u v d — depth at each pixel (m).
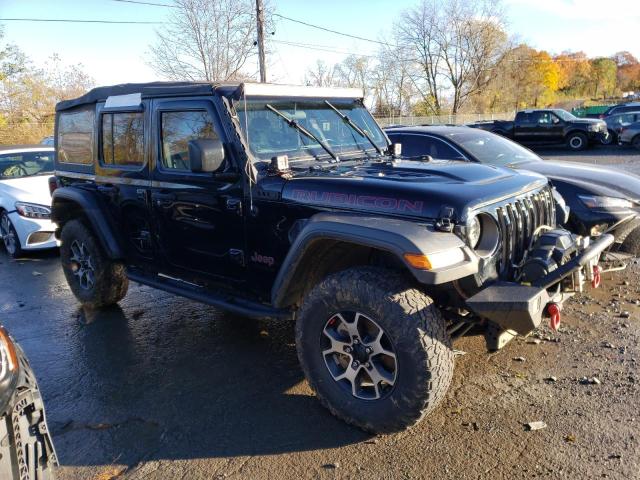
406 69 51.78
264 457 3.00
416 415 2.96
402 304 2.90
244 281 3.92
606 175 6.29
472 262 2.90
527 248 3.45
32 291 6.36
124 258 4.96
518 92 61.25
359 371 3.16
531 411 3.29
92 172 5.08
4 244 8.91
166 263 4.52
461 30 52.03
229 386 3.82
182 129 4.07
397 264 3.35
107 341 4.72
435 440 3.06
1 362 2.13
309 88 4.28
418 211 3.04
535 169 6.60
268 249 3.67
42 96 32.75
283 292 3.43
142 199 4.52
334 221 3.10
